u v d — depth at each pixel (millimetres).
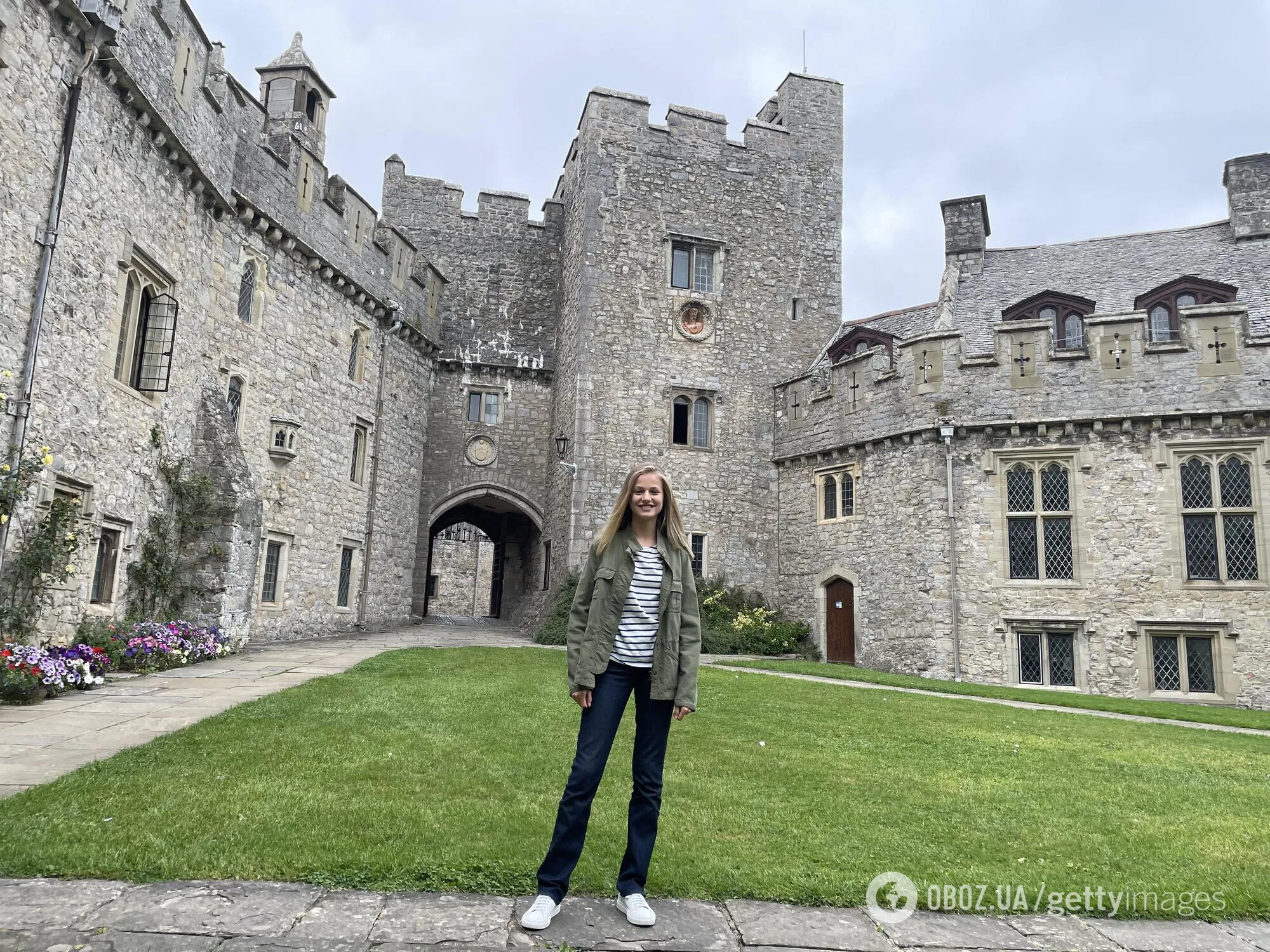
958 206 20094
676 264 20781
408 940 2912
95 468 9812
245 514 12711
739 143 21453
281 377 15391
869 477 17328
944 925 3297
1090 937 3236
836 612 18031
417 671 10312
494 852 3730
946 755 6711
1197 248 17609
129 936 2805
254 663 11109
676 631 3494
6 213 7977
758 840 4199
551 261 23172
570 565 18703
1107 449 14922
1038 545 15195
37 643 8664
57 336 8875
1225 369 14250
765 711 8578
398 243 19844
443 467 21672
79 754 5398
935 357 16234
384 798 4527
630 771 5574
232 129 13344
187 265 12195
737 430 20188
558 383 21859
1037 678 14992
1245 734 9211
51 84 8617
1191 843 4418
